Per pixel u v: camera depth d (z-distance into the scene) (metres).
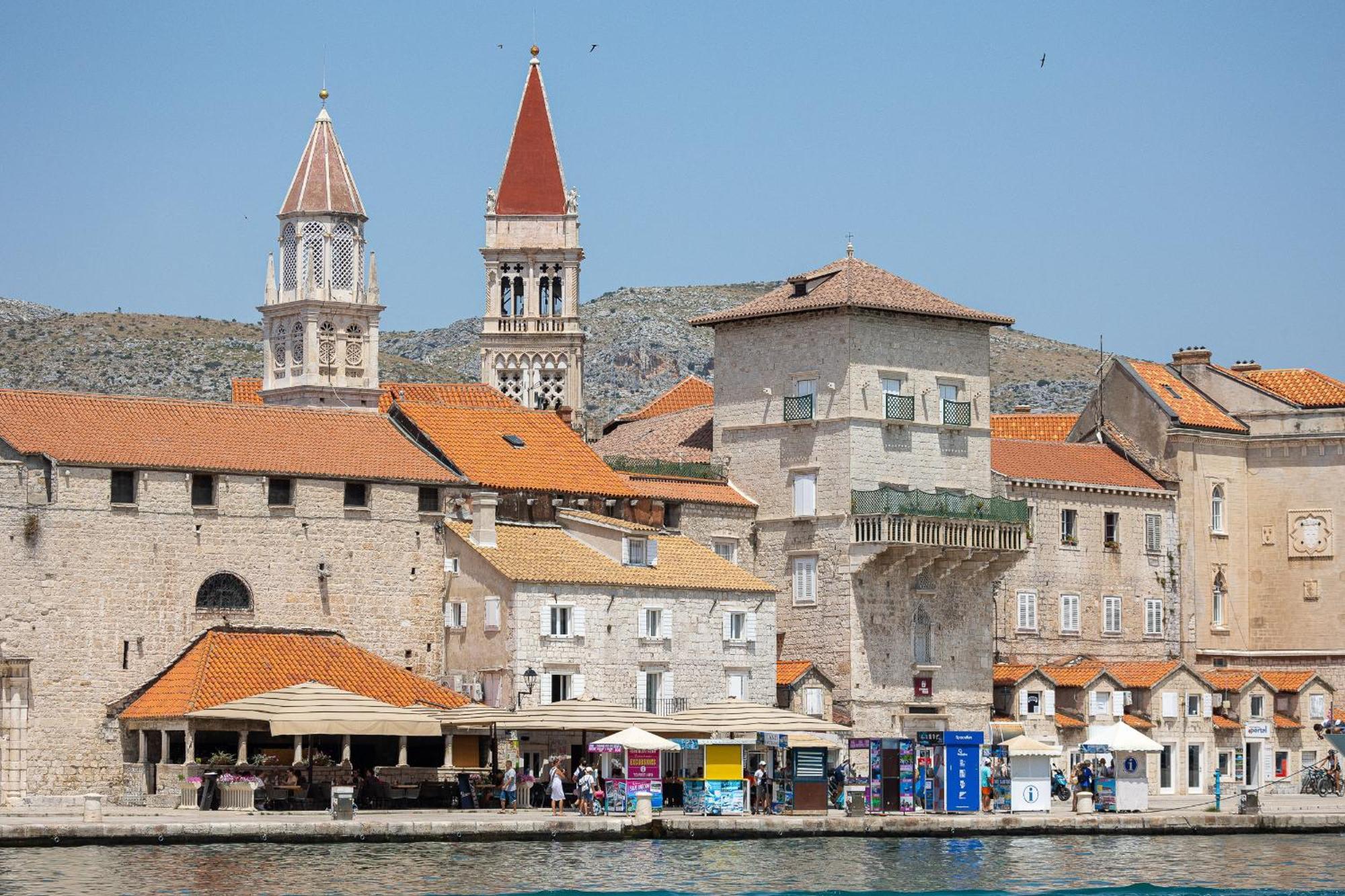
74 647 113.00
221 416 122.56
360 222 184.12
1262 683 149.75
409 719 108.56
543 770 115.94
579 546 125.94
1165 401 155.25
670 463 139.75
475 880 90.00
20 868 89.00
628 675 122.94
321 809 108.25
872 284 136.62
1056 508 145.75
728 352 140.38
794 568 135.25
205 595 117.19
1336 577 155.50
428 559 123.81
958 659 136.62
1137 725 141.38
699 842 104.19
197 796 108.25
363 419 128.50
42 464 113.44
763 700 128.00
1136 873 97.62
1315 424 156.75
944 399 138.50
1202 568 155.38
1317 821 115.44
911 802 116.06
